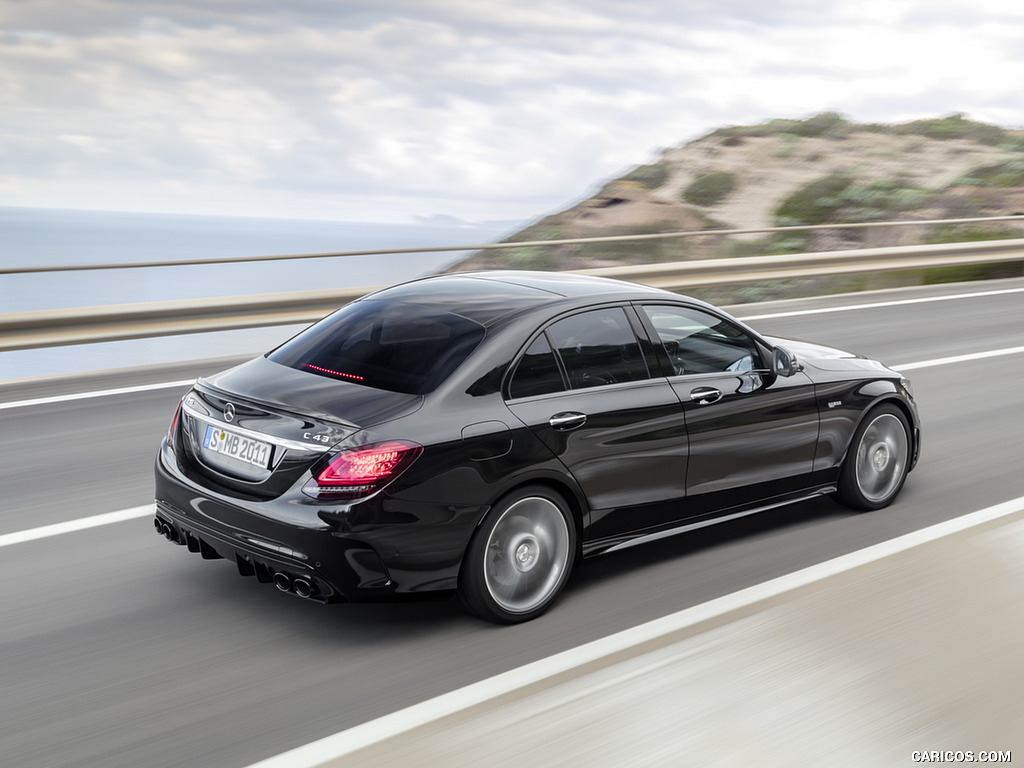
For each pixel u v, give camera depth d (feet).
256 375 14.75
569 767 9.86
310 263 35.60
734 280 48.08
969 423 26.37
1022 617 13.35
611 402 15.16
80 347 31.76
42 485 20.47
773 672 11.85
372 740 11.10
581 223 73.51
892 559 15.52
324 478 12.84
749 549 17.29
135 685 12.39
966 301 49.93
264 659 13.12
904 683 11.58
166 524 14.79
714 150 103.96
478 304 15.42
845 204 90.17
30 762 10.64
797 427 17.83
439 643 13.64
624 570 16.33
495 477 13.73
